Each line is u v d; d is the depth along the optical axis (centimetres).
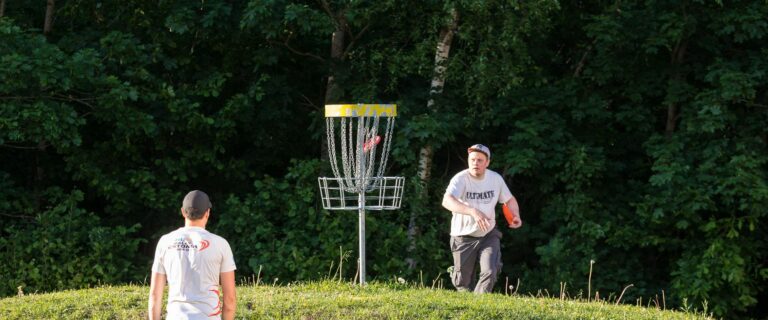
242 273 2473
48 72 2155
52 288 2295
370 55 2527
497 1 2330
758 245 2569
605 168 2559
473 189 1530
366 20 2455
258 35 2511
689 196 2464
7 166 2684
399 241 2422
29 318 1374
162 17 2484
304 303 1420
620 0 2616
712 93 2491
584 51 2800
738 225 2464
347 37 2725
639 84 2645
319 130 2542
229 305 959
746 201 2441
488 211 1532
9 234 2455
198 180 2764
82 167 2453
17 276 2262
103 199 2747
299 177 2508
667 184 2481
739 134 2595
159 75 2595
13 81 2145
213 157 2566
